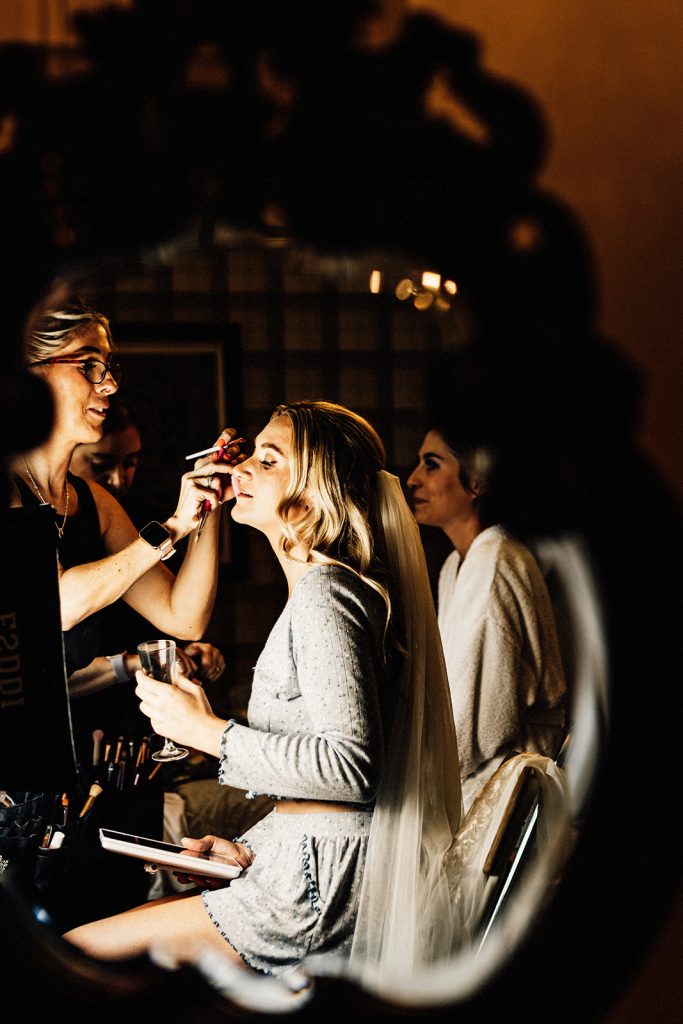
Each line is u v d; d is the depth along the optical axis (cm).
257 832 183
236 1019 145
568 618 196
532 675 207
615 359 149
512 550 208
